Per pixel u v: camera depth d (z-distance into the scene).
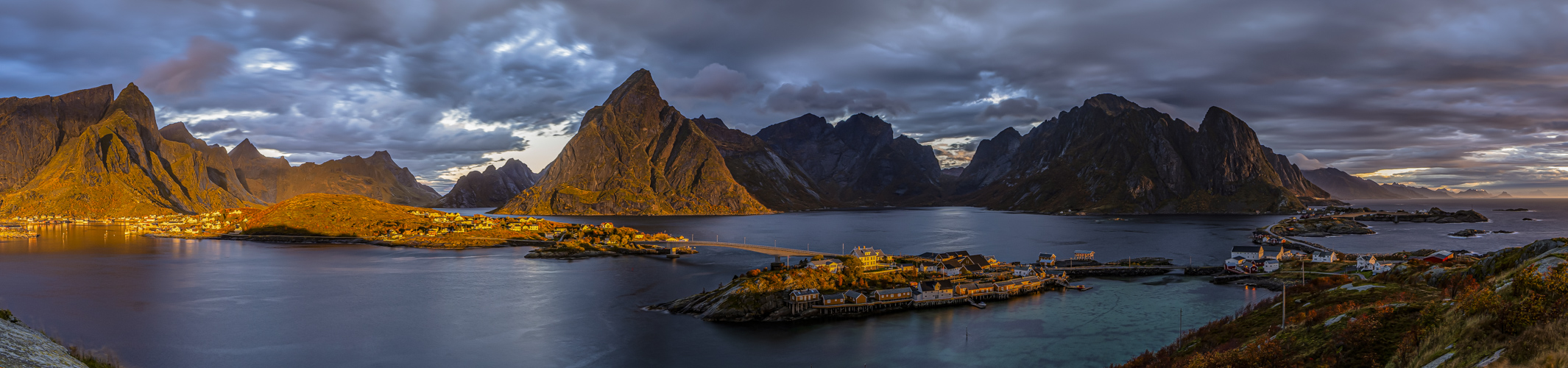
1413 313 67.44
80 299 155.88
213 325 129.12
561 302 155.88
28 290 168.12
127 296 160.50
